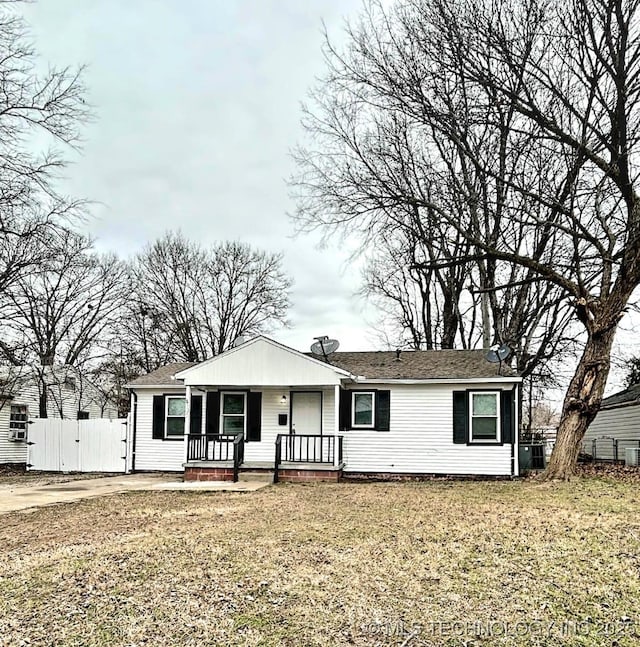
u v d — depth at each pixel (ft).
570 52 48.73
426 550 24.21
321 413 58.08
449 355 62.90
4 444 77.71
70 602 19.10
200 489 47.24
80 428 67.87
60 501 41.75
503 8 47.85
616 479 44.73
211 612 17.98
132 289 118.73
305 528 29.07
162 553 24.70
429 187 61.67
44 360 103.14
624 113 46.39
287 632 16.43
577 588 19.42
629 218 46.37
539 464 60.49
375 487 46.29
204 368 56.03
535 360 73.92
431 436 55.36
